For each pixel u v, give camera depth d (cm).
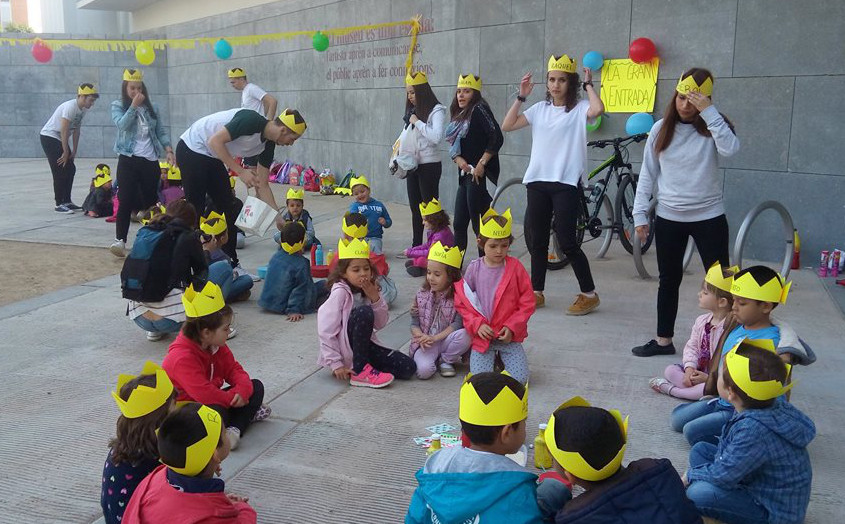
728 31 761
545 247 615
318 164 1416
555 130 588
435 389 462
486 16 979
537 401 436
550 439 234
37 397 448
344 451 381
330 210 1138
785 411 290
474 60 1005
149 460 285
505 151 980
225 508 260
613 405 431
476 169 697
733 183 776
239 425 392
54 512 328
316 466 365
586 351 520
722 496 293
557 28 899
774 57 736
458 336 475
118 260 819
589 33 870
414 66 1115
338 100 1327
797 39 721
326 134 1377
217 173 684
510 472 243
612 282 701
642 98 830
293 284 601
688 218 485
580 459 225
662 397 443
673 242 493
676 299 503
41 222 1041
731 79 765
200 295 374
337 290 467
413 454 377
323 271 685
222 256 655
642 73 827
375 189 1258
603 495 224
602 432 225
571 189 588
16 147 2039
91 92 1098
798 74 725
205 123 668
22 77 2008
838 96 707
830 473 355
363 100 1258
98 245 890
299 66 1429
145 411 281
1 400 443
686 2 786
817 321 573
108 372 489
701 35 780
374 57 1212
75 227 1005
